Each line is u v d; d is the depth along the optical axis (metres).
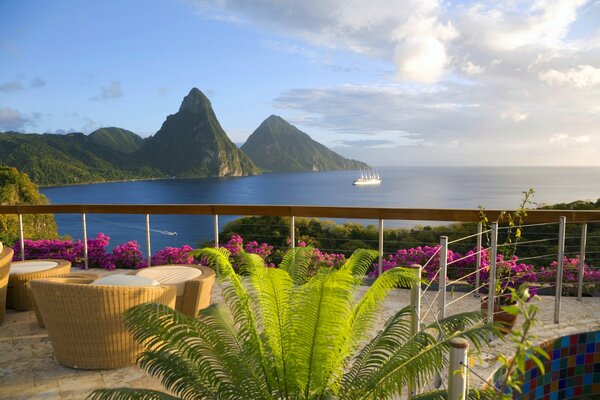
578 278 4.33
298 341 2.01
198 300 3.46
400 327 2.25
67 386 2.71
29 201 23.28
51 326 2.93
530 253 5.42
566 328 3.45
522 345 1.24
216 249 2.31
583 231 4.13
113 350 2.90
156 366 2.00
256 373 2.13
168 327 1.99
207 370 1.96
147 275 3.73
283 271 1.98
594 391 3.43
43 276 4.20
